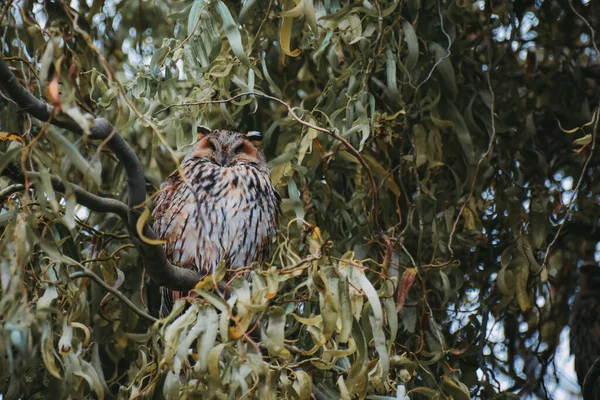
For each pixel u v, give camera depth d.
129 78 9.16
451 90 8.20
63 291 6.57
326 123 8.22
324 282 5.87
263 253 9.38
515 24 8.61
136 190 6.37
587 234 9.18
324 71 8.78
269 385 5.64
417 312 7.90
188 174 9.23
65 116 5.52
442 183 8.76
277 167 8.11
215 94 8.22
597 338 9.07
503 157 8.92
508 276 8.23
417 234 8.33
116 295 6.82
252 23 8.99
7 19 8.19
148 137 9.02
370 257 8.20
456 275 8.30
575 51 9.39
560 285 9.45
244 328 5.70
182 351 5.76
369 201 8.30
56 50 5.03
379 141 8.31
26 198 5.72
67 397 6.21
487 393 8.23
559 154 9.43
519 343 9.21
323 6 8.45
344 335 5.84
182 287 7.50
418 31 8.59
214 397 5.89
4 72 5.48
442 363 7.78
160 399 6.54
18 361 6.44
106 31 9.27
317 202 8.47
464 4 8.51
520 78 9.18
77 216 8.21
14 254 5.73
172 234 9.11
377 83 8.08
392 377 7.16
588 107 9.14
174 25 9.48
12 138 5.89
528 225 8.62
